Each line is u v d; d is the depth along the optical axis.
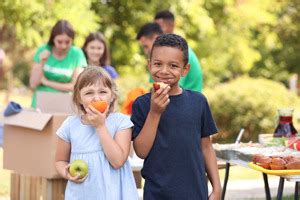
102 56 7.84
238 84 13.55
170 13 7.69
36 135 5.84
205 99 4.18
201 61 18.41
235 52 18.81
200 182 4.06
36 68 7.50
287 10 19.91
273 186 8.48
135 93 6.84
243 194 7.91
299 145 5.04
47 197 5.91
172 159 4.02
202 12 16.38
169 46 4.02
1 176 8.82
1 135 6.41
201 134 4.18
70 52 7.52
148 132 3.95
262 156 4.50
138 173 6.18
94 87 4.12
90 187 4.06
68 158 4.27
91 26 14.15
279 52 21.81
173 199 4.00
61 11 13.85
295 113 13.68
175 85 4.11
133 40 16.58
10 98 27.28
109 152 4.01
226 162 5.38
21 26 13.62
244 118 13.09
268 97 13.19
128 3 16.41
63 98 6.39
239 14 18.08
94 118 4.01
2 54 15.08
